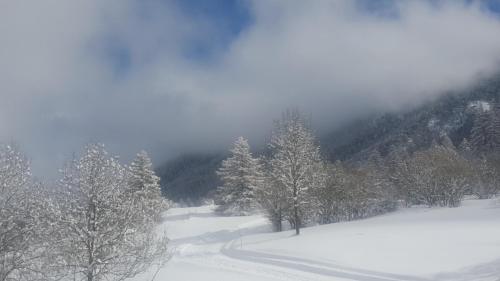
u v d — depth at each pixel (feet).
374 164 260.42
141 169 156.76
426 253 70.59
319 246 84.33
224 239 129.29
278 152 111.34
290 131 109.50
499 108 266.36
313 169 121.39
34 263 40.63
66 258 43.09
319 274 66.90
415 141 410.52
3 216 38.60
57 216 42.65
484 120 260.83
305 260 75.36
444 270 60.44
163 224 155.53
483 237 77.82
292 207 121.39
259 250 90.58
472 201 153.58
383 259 69.82
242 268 74.54
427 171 152.97
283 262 76.95
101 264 44.88
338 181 142.61
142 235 48.44
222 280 60.03
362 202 148.05
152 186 155.63
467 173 152.05
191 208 213.46
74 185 45.19
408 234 86.84
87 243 44.24
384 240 83.10
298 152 109.09
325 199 139.95
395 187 169.37
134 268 48.11
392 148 320.91
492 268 57.72
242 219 165.58
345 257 73.46
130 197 47.65
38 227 40.42
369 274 63.31
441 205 149.07
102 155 46.68
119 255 44.96
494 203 132.46
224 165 190.80
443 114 457.68
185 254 104.32
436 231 87.51
